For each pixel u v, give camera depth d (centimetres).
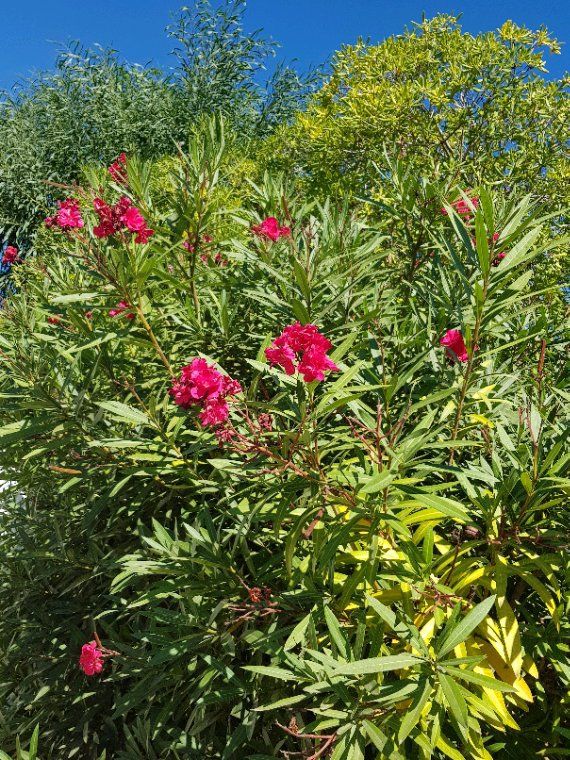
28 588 381
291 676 207
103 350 327
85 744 346
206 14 1636
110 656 304
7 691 385
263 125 1630
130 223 272
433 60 714
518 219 235
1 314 367
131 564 263
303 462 224
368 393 298
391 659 183
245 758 232
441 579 237
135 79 1730
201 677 269
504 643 216
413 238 357
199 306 355
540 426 245
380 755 211
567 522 240
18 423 299
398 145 688
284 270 332
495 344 330
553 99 688
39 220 1577
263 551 293
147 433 329
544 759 233
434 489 215
